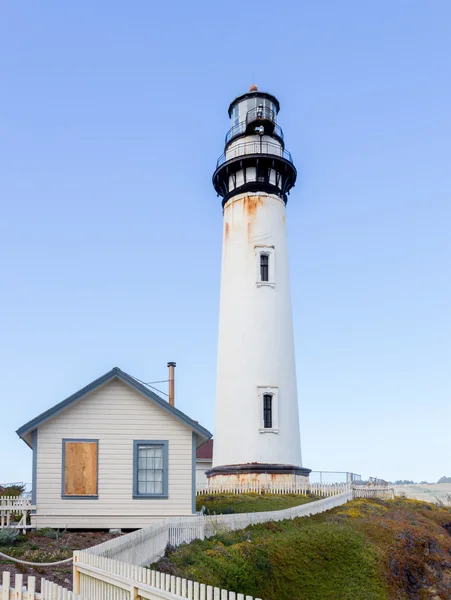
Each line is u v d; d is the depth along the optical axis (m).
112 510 21.50
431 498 58.81
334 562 23.53
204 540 20.30
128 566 10.25
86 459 21.70
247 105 43.97
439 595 26.14
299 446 40.06
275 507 30.03
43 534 20.00
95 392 22.19
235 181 43.25
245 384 39.47
